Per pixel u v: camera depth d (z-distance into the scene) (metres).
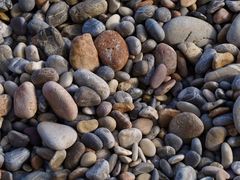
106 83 0.56
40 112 0.54
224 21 0.63
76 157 0.51
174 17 0.63
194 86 0.60
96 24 0.60
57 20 0.61
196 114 0.56
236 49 0.60
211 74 0.58
